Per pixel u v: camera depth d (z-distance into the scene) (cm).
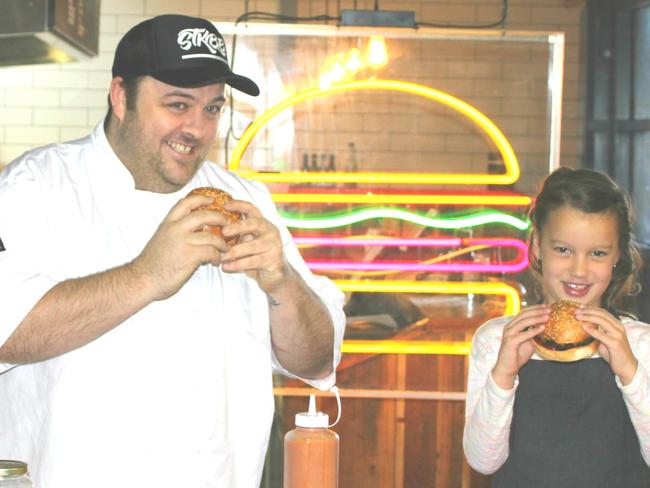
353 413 321
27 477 124
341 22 336
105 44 651
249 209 157
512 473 195
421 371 321
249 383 167
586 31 675
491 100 551
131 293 147
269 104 365
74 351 155
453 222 316
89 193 162
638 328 201
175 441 156
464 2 679
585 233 193
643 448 189
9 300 146
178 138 157
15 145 658
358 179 313
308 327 171
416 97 575
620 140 659
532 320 189
